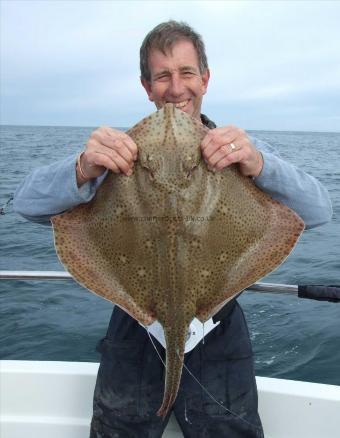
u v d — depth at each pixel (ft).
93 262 3.00
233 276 2.93
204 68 3.61
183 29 3.46
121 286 2.97
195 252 2.86
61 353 7.66
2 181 28.02
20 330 8.45
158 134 2.84
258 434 3.43
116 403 3.45
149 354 3.44
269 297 9.61
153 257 2.87
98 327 8.54
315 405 3.91
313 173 38.63
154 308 2.92
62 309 9.37
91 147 2.84
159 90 3.47
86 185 3.08
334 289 3.89
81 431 4.09
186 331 2.86
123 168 2.82
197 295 2.90
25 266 12.75
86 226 3.06
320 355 7.29
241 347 3.48
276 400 3.97
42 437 4.10
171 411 3.60
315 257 13.19
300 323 8.38
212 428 3.39
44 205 3.19
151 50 3.45
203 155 2.84
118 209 2.92
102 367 3.57
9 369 4.22
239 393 3.41
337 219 18.88
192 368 3.42
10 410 4.21
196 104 3.57
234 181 2.97
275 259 2.95
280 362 7.13
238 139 2.83
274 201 3.05
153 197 2.84
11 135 154.51
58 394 4.19
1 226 17.81
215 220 2.89
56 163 3.32
